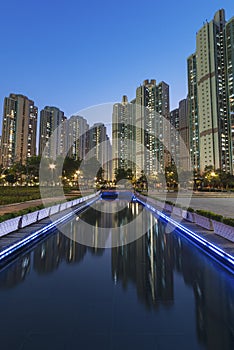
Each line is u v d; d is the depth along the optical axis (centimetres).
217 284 435
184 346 262
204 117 10756
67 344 264
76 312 334
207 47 10575
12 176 6519
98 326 300
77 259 587
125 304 359
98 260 579
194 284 436
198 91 11119
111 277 470
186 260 580
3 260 574
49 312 334
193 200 2572
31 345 262
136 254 630
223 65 10388
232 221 661
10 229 768
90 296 385
